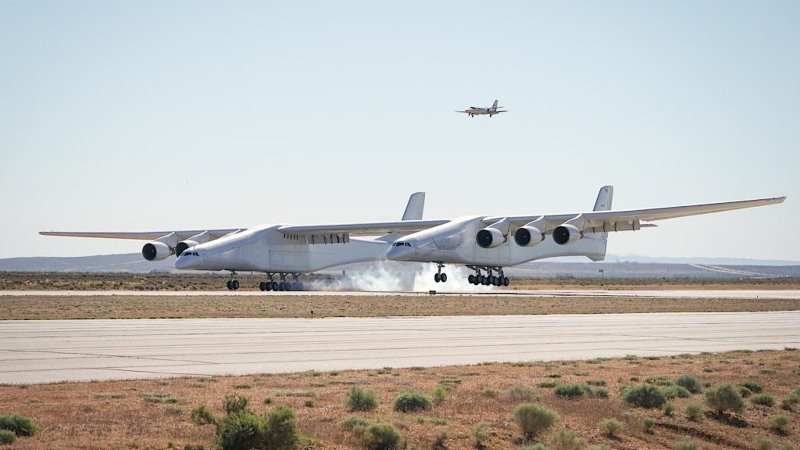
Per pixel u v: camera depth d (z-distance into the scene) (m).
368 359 28.52
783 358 31.30
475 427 17.66
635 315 56.97
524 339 37.00
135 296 73.19
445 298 76.81
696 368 28.11
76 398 19.61
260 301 66.06
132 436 15.80
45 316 47.56
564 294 96.31
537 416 17.80
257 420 15.07
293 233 95.44
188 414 17.84
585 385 22.62
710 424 20.19
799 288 145.62
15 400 19.19
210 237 97.38
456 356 30.06
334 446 15.93
